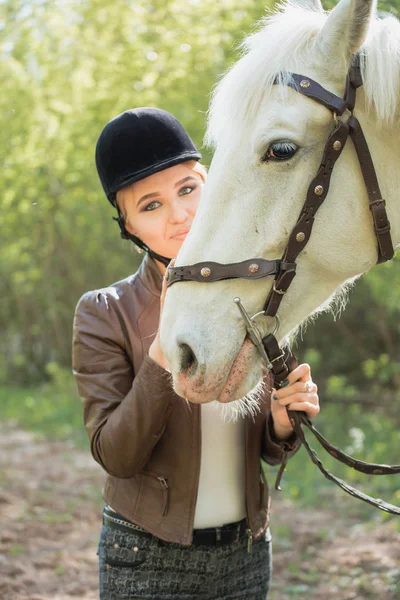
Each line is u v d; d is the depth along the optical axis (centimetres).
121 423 175
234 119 162
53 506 569
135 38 746
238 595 193
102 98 832
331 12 161
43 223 1344
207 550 187
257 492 194
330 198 162
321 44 160
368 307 1140
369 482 600
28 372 1759
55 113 927
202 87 727
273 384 188
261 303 163
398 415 916
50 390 1398
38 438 906
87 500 591
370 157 161
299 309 168
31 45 899
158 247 190
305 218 160
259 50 164
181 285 163
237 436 193
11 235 1343
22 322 1741
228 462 192
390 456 664
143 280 199
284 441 196
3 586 398
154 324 192
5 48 901
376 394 1071
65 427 972
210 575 188
